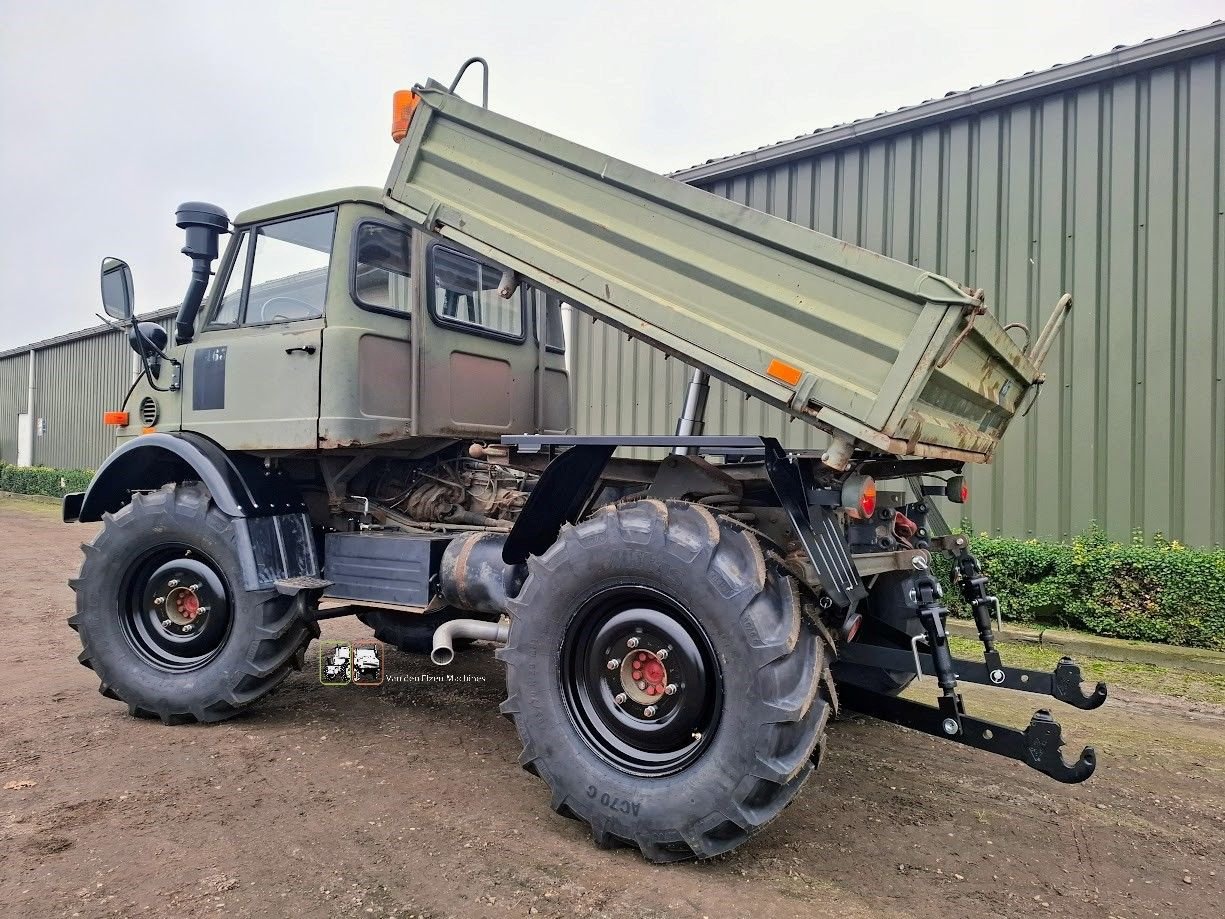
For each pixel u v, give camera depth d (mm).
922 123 6875
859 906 2297
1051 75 6168
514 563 3322
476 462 4266
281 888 2326
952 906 2311
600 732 2680
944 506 6777
